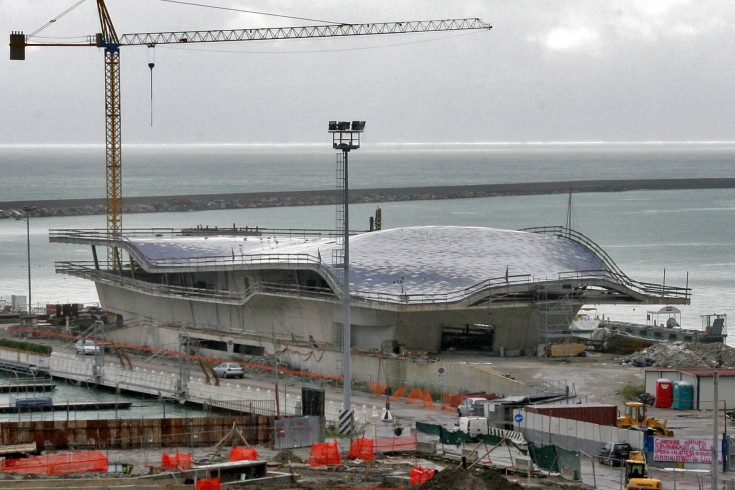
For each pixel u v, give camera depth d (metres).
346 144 108.44
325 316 151.88
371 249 158.12
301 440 103.81
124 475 89.00
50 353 160.25
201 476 84.81
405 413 117.12
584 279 149.12
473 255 155.88
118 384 140.25
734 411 109.50
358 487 81.38
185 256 179.38
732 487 81.50
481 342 148.25
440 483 73.88
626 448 92.69
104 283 191.25
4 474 89.12
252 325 164.00
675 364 132.75
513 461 92.31
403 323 143.75
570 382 125.69
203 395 129.00
